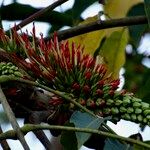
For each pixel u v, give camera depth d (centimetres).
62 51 82
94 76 82
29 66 82
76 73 82
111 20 95
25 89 84
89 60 83
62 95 75
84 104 80
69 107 81
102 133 66
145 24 102
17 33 84
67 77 82
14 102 85
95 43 107
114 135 66
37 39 85
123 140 66
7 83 82
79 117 72
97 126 71
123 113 78
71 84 82
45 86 78
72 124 71
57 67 82
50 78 82
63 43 84
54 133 83
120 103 78
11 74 82
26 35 83
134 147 75
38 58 82
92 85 82
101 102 79
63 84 82
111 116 77
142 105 78
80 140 68
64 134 73
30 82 76
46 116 85
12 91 83
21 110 86
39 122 86
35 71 82
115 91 80
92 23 95
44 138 81
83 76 82
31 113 86
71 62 82
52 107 84
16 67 83
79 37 106
